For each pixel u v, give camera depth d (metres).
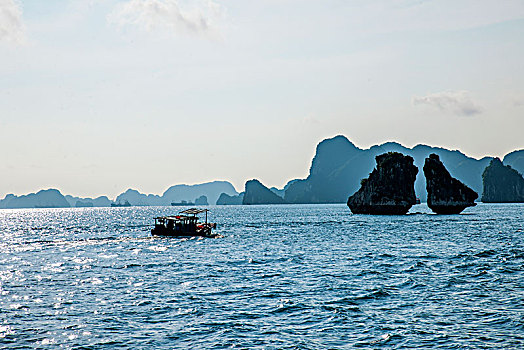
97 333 31.62
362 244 85.31
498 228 119.94
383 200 199.75
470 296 40.03
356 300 39.50
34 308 38.25
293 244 88.12
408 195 198.75
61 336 31.09
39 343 29.78
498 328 31.23
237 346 28.98
